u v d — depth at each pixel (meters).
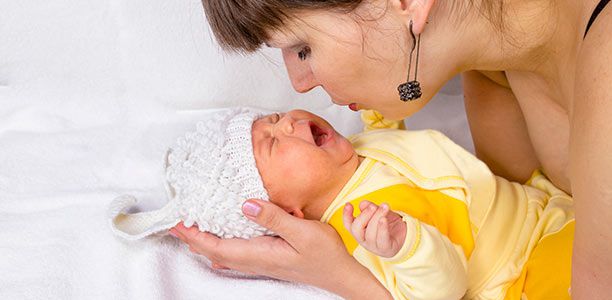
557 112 1.22
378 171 1.32
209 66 1.75
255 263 1.28
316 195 1.31
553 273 1.21
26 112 1.72
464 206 1.28
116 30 1.74
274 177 1.28
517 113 1.41
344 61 1.03
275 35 1.02
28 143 1.64
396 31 1.00
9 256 1.34
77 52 1.76
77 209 1.46
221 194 1.26
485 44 1.06
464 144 1.69
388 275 1.22
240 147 1.29
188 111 1.79
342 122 1.77
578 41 0.97
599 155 0.82
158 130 1.73
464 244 1.26
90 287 1.30
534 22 1.02
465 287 1.19
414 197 1.28
